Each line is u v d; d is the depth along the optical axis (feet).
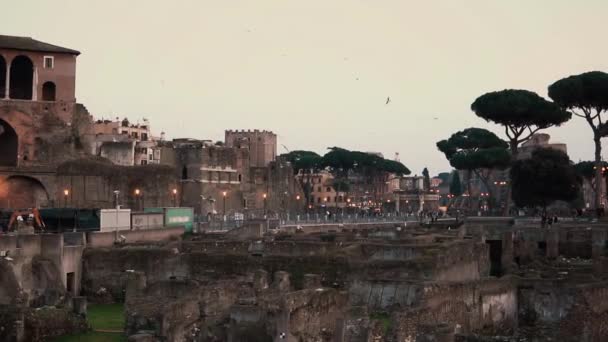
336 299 195.42
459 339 175.63
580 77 528.63
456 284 224.94
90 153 510.17
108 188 486.79
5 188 472.03
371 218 565.94
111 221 338.95
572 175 561.02
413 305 218.38
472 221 447.83
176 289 214.28
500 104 575.38
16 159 488.02
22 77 511.40
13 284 240.32
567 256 405.18
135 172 496.23
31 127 485.56
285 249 285.43
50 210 332.39
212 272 276.62
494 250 403.95
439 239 318.65
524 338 221.66
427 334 176.35
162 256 282.97
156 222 374.63
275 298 193.88
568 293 231.09
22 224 306.14
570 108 540.52
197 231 398.01
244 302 189.78
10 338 199.93
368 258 274.57
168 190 504.84
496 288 237.04
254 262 273.13
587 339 223.30
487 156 627.87
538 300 239.71
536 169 554.46
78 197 480.23
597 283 235.81
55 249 270.87
